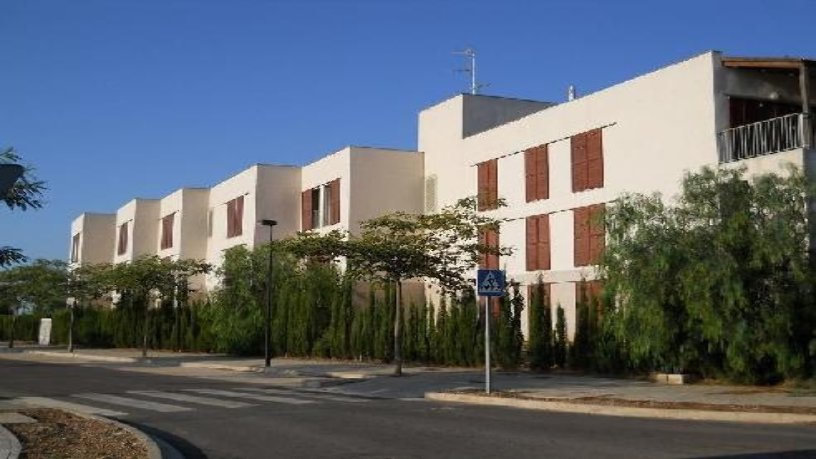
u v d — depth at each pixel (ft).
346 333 109.19
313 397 62.28
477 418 47.14
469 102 116.06
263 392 67.00
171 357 128.67
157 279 134.21
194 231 167.84
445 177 118.01
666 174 80.84
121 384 75.61
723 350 59.36
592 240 89.51
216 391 67.77
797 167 59.77
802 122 69.31
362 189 120.16
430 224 81.82
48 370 98.63
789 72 77.30
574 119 94.07
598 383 67.15
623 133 86.89
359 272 81.15
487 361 60.49
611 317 65.67
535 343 84.02
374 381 76.69
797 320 56.18
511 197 103.55
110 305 194.18
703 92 77.46
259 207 135.85
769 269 56.54
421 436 39.14
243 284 126.82
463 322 92.89
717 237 57.21
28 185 42.88
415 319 100.58
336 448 35.76
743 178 66.44
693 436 38.04
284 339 122.42
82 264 188.03
